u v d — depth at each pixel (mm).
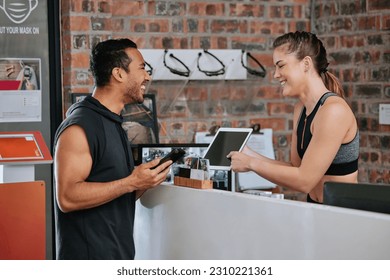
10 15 4938
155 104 5023
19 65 4973
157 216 3205
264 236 2566
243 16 5527
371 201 2334
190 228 2961
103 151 2994
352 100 5449
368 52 5301
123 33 5180
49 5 5039
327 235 2318
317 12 5684
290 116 5703
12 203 3344
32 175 3486
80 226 2984
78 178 2910
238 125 5551
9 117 4961
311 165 3082
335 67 5562
